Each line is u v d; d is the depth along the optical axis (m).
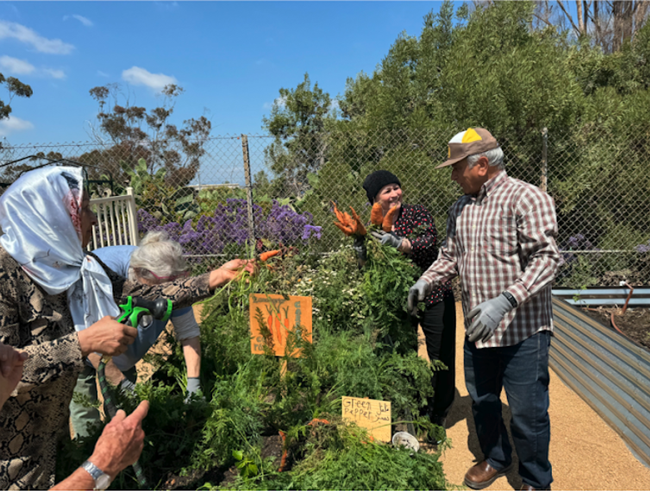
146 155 7.17
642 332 3.43
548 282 1.65
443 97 6.57
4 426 1.00
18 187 1.10
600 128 5.80
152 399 1.44
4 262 1.05
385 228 2.02
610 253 5.43
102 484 0.88
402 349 1.94
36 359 0.99
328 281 2.28
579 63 8.00
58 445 1.26
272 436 1.50
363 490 1.19
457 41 7.21
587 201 5.67
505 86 5.55
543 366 1.84
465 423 2.80
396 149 5.73
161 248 1.71
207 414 1.37
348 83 10.20
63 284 1.14
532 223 1.70
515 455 2.48
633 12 11.47
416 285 1.89
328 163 5.87
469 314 1.67
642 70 8.45
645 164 5.54
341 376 1.65
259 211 5.45
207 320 1.69
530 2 7.39
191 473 1.31
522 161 5.69
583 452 2.47
